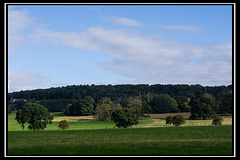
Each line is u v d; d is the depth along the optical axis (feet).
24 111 254.27
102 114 416.05
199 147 114.42
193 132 181.78
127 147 119.96
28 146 129.29
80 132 199.21
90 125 376.48
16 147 125.08
